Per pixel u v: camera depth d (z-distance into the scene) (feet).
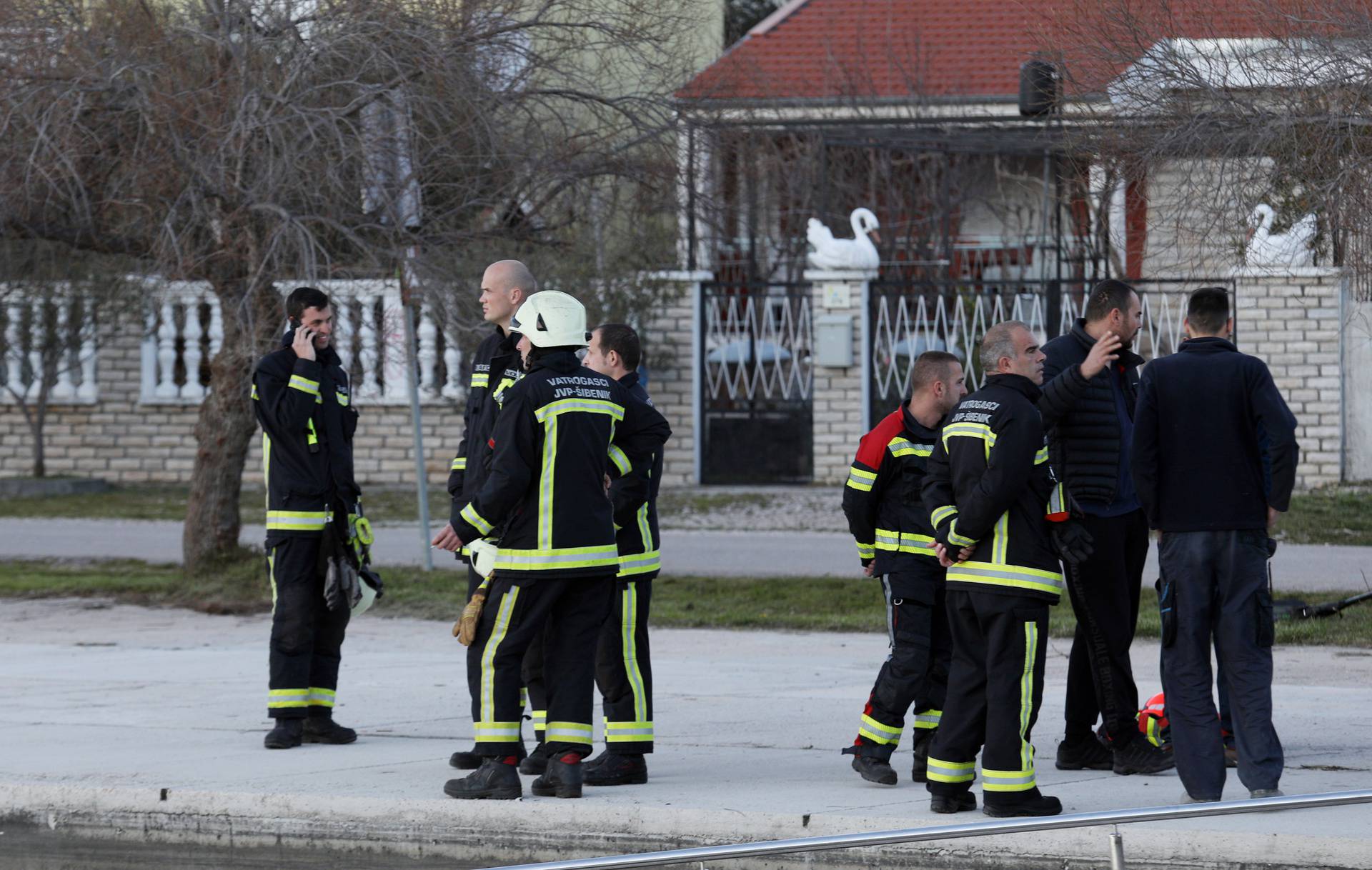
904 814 48.78
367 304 101.40
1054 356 55.98
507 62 101.60
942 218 186.09
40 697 74.95
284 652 62.39
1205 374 49.52
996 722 48.26
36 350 154.40
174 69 94.99
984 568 48.49
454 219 100.48
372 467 159.22
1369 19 84.74
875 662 83.71
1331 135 84.12
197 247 98.17
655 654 87.15
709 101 117.91
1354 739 60.90
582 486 52.21
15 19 95.50
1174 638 49.62
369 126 95.50
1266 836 43.83
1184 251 105.81
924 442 55.26
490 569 52.11
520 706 52.75
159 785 54.34
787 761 59.47
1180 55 88.94
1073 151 97.60
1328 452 131.23
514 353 57.00
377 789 53.31
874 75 192.44
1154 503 49.93
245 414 108.68
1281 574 102.01
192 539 110.83
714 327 154.30
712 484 153.58
